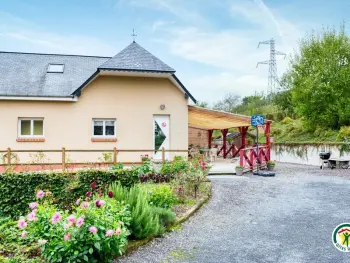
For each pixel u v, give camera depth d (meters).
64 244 4.44
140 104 14.81
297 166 20.69
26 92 13.78
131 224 5.76
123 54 14.74
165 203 7.46
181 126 15.14
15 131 13.66
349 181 13.19
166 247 5.68
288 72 29.56
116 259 5.10
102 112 14.46
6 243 5.50
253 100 45.06
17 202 8.25
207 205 8.74
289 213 8.01
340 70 22.95
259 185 11.89
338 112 22.34
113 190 6.82
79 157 14.21
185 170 10.37
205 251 5.50
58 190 8.40
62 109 14.10
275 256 5.28
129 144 14.66
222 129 24.41
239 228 6.80
